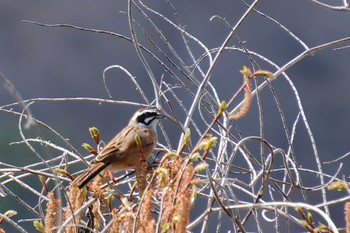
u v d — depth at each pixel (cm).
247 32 2870
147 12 2833
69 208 791
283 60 2864
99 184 818
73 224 761
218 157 837
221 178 828
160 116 977
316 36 2891
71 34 3294
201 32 2803
